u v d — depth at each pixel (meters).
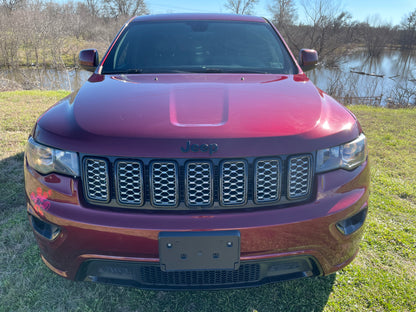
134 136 1.58
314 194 1.67
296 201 1.66
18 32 30.23
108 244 1.60
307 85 2.24
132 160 1.57
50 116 1.88
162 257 1.58
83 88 2.18
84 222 1.60
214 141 1.55
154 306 1.96
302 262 1.73
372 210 3.00
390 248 2.48
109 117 1.71
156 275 1.70
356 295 2.04
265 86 2.13
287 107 1.82
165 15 3.23
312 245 1.66
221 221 1.56
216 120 1.66
